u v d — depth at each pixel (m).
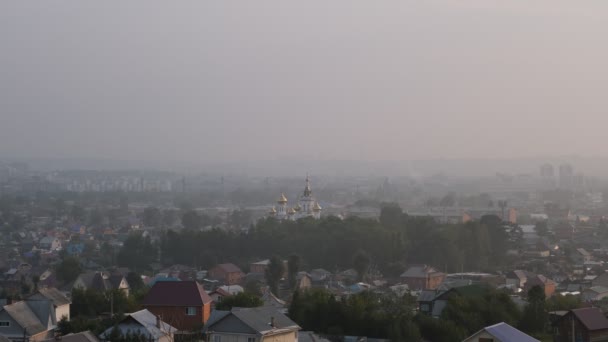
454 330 137.50
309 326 142.12
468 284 172.75
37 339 122.44
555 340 135.62
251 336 113.62
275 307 151.62
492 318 146.62
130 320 114.69
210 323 119.44
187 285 133.12
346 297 159.62
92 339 105.69
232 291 190.50
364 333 139.88
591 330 131.50
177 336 117.06
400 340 134.75
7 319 123.00
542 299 156.38
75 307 144.88
